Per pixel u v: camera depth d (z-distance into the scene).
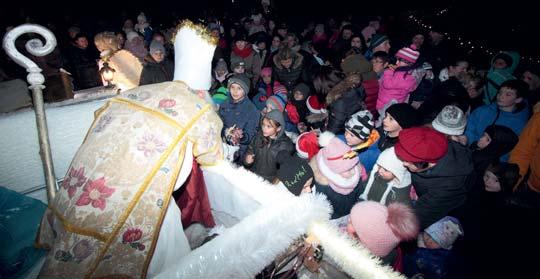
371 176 2.08
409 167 1.85
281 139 2.43
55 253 0.89
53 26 7.15
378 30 7.18
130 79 3.07
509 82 2.59
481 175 2.38
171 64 3.96
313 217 0.99
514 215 2.42
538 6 6.03
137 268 0.95
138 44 4.89
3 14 7.42
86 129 1.45
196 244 1.44
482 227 2.38
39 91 1.19
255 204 1.19
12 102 1.27
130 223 0.94
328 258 1.17
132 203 0.95
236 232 0.83
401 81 3.29
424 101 3.22
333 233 0.99
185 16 10.53
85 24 8.46
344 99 2.82
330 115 2.95
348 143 2.31
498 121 2.67
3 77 3.41
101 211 0.92
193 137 1.11
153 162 1.00
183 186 1.43
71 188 0.97
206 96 1.37
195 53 1.28
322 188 1.93
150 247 0.97
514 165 2.31
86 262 0.88
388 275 0.88
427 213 1.83
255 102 3.81
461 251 2.30
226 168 1.28
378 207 1.36
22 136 1.29
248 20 8.67
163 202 1.00
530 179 2.53
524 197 2.47
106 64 1.94
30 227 1.11
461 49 6.13
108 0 9.66
